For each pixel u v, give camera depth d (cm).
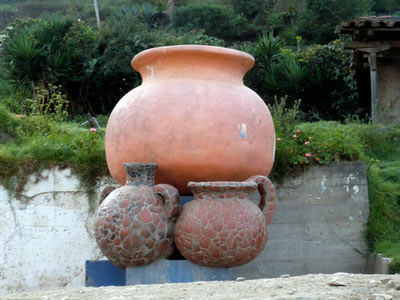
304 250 630
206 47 493
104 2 3250
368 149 896
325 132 695
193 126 465
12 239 613
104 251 446
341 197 641
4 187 621
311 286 322
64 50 1452
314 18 2058
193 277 439
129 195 445
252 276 617
